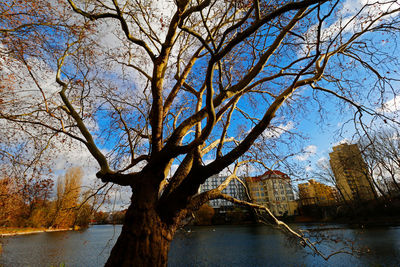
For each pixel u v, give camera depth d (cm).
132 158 509
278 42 476
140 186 407
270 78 584
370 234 2059
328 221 3688
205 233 3353
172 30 500
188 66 588
